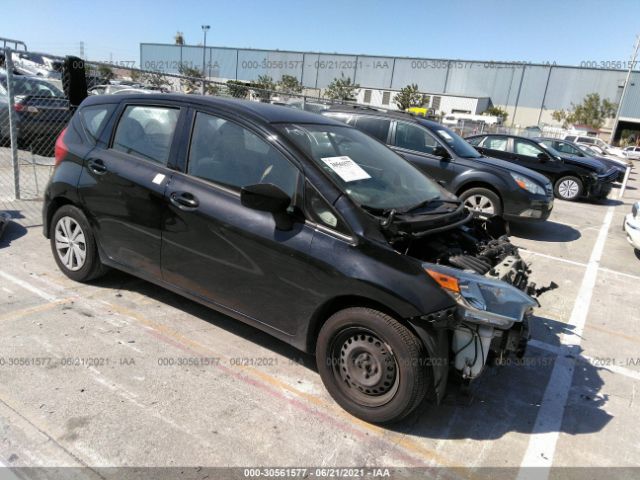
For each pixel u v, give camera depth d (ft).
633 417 10.73
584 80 187.01
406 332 8.86
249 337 12.39
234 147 11.07
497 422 10.13
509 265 10.67
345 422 9.61
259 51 204.23
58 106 31.99
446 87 203.62
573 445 9.64
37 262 15.80
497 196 25.58
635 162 120.88
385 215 9.89
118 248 12.92
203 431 8.94
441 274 8.86
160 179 11.78
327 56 205.26
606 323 15.74
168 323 12.66
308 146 10.69
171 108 12.26
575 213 35.96
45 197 14.40
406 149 27.30
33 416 8.87
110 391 9.78
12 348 10.90
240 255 10.52
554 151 43.68
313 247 9.61
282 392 10.33
